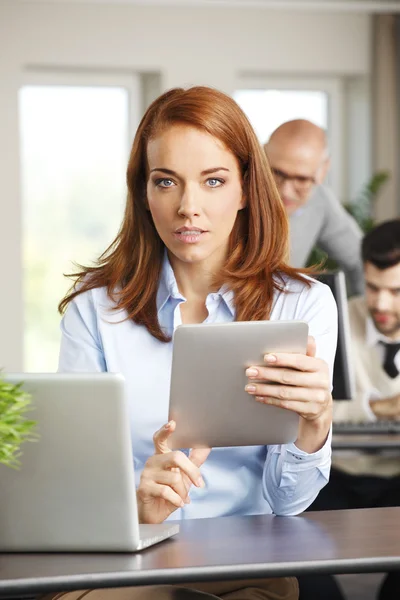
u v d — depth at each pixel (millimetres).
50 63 7730
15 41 7684
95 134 8055
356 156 8492
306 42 8156
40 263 8023
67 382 1790
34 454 1826
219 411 2047
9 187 7770
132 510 1816
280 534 1963
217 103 2334
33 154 7965
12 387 1699
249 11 8031
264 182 2438
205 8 7949
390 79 8297
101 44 7785
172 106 2328
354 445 3764
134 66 7859
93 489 1822
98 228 8102
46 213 8016
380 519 2113
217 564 1705
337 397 3752
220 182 2342
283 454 2207
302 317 2416
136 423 2416
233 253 2449
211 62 7996
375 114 8344
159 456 2098
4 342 7832
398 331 4414
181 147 2305
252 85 8312
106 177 8086
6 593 1652
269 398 2021
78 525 1841
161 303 2479
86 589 1752
